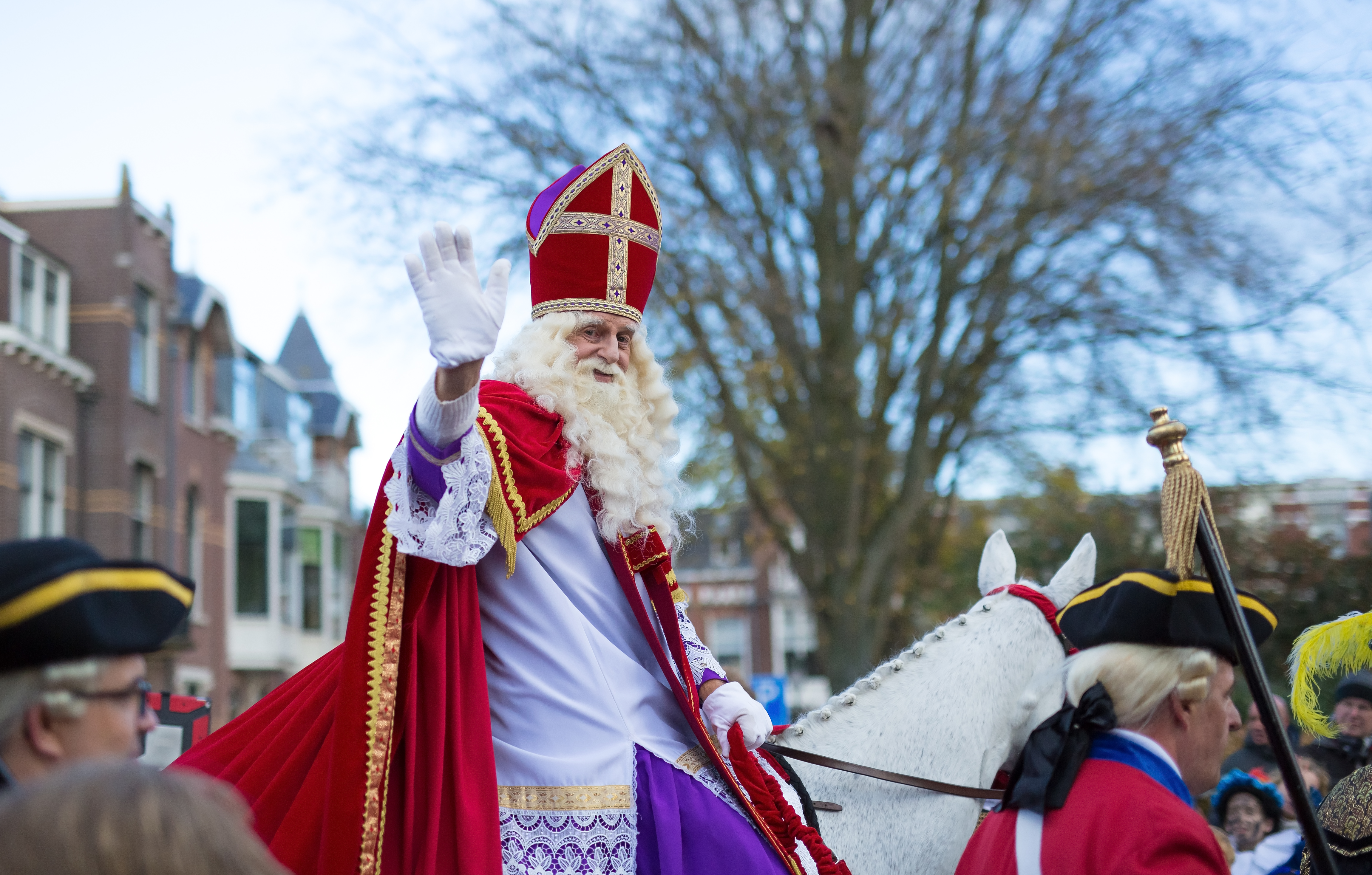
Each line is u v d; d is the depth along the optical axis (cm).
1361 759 541
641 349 349
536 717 296
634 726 304
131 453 2222
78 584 185
